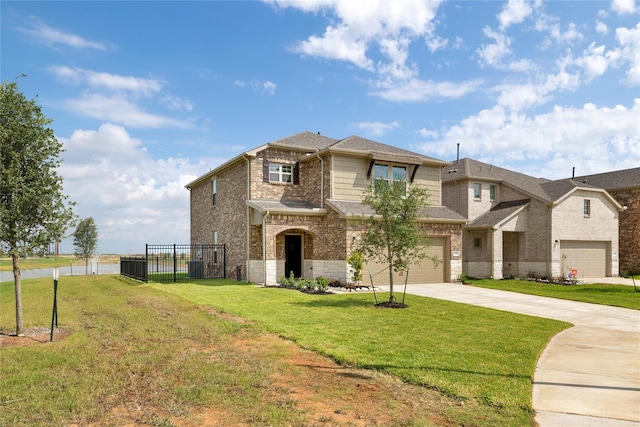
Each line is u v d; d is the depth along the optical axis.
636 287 20.84
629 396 5.52
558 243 25.31
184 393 5.37
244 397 5.25
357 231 19.16
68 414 4.74
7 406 5.00
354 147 21.19
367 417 4.68
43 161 9.34
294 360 6.99
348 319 10.68
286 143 23.16
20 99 8.97
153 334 8.87
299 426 4.43
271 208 19.39
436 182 23.50
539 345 8.22
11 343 8.33
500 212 26.84
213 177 26.88
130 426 4.45
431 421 4.59
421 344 8.10
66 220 9.45
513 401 5.19
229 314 11.30
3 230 8.54
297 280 20.47
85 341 8.34
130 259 24.94
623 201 29.97
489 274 25.11
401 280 20.61
